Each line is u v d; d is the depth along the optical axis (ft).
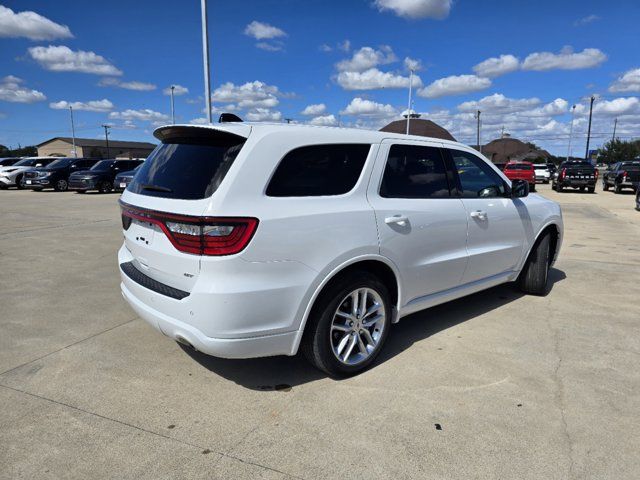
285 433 8.86
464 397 10.12
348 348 10.89
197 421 9.25
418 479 7.65
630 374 11.14
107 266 21.72
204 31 47.34
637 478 7.68
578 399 10.02
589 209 51.37
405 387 10.55
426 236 12.19
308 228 9.60
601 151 300.61
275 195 9.40
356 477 7.70
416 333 13.71
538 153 207.21
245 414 9.49
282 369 11.46
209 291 8.79
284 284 9.36
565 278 20.03
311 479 7.65
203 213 8.77
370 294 11.22
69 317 14.97
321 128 10.52
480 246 14.23
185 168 9.86
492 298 17.12
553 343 12.96
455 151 13.85
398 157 11.96
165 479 7.65
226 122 10.94
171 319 9.55
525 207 15.98
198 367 11.55
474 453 8.27
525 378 10.95
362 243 10.48
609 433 8.83
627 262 23.31
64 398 10.09
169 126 10.39
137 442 8.59
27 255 24.07
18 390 10.41
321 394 10.27
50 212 43.57
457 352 12.40
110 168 72.28
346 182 10.62
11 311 15.51
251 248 8.91
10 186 84.99
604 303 16.53
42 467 7.92
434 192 12.81
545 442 8.57
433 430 8.94
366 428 9.00
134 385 10.66
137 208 10.23
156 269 10.03
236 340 9.10
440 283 13.05
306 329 10.28
